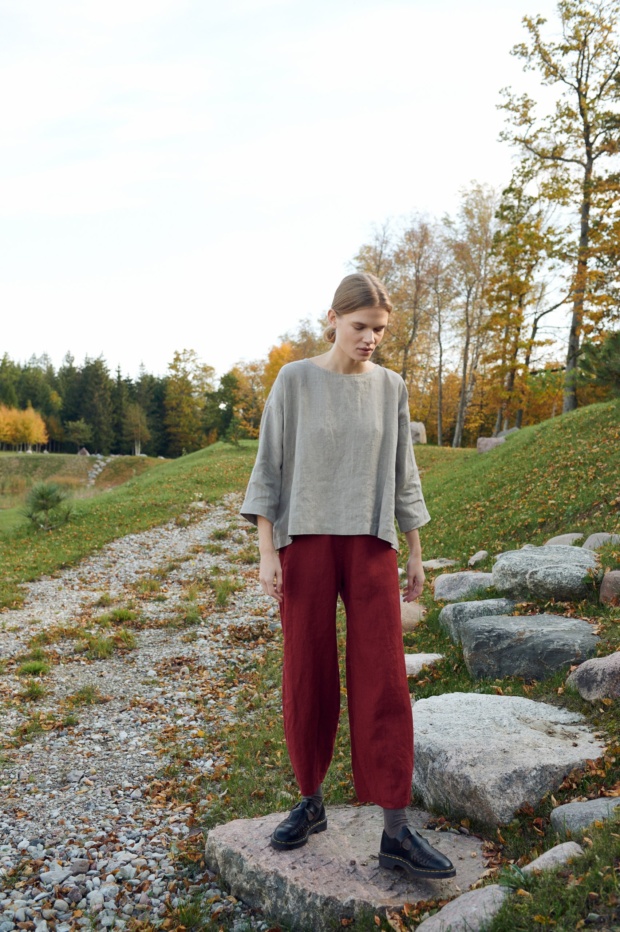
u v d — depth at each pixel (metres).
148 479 25.73
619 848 2.03
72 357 112.69
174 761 4.62
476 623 4.96
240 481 23.16
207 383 75.38
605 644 4.38
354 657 2.32
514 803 2.76
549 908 1.87
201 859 3.17
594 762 2.90
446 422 50.50
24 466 59.53
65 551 14.38
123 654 7.52
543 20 23.88
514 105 24.91
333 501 2.31
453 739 3.16
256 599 10.02
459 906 2.07
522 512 10.20
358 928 2.29
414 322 38.31
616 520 8.05
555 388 27.67
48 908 2.96
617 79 23.52
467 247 35.81
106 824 3.72
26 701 6.00
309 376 2.36
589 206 24.56
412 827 2.93
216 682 6.42
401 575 9.20
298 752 2.47
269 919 2.57
